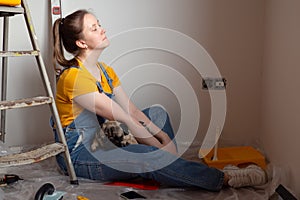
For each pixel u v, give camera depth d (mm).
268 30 2363
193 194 1834
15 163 1715
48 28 2428
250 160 2131
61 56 2084
